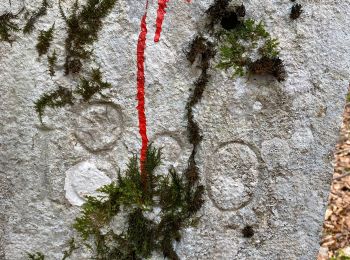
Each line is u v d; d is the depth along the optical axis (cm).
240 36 43
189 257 46
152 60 42
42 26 40
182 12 42
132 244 45
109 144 43
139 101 43
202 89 43
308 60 44
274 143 45
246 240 47
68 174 43
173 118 43
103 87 42
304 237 48
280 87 44
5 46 40
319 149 46
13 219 43
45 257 44
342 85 45
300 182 46
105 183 44
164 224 45
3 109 41
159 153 44
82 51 41
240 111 44
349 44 44
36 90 41
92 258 45
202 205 45
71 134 43
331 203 75
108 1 41
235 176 45
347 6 43
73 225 44
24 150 42
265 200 46
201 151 44
